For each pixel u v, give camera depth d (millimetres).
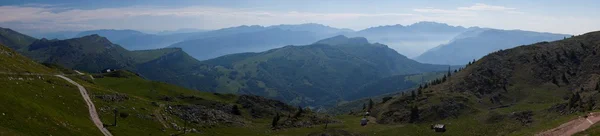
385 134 169875
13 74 137500
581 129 100000
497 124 155125
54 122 99000
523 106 186375
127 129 128875
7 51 199500
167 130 147250
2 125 79562
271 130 194500
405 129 176375
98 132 113375
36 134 85500
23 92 113688
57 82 158125
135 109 156750
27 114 92812
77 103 135125
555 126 116375
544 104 182750
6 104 90438
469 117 178750
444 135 157375
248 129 189625
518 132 131875
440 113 190375
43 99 117750
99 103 146375
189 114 183500
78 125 109750
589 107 133125
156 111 167375
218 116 196875
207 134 160250
